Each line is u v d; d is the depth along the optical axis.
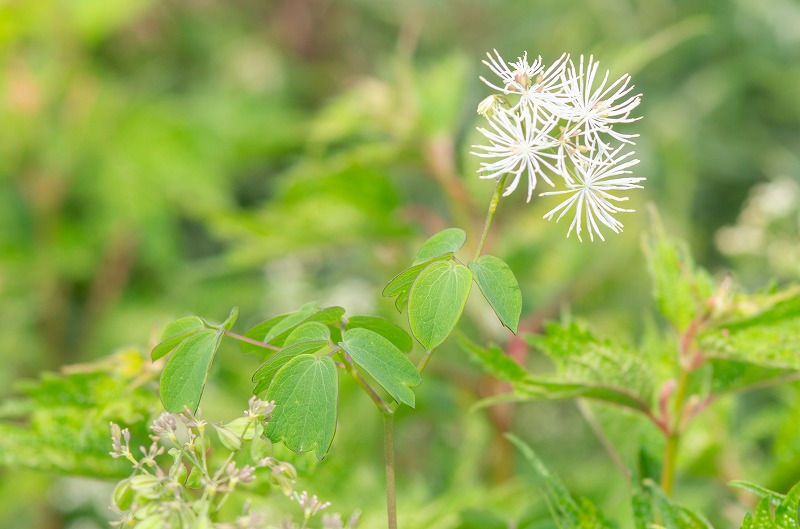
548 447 0.86
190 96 1.11
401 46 0.71
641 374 0.42
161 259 0.95
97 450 0.42
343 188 0.64
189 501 0.35
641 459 0.43
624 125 1.06
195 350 0.36
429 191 0.97
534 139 0.35
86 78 0.98
